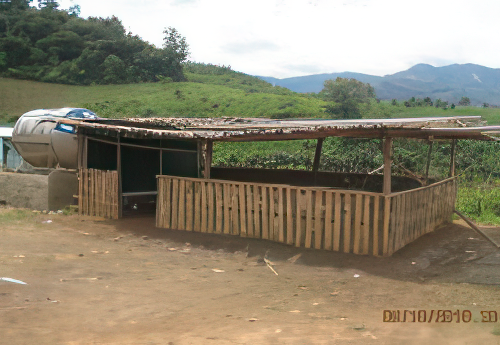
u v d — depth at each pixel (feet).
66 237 28.32
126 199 39.19
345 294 17.42
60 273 19.40
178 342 11.34
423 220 27.61
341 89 168.76
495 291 17.37
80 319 13.42
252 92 234.17
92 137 38.22
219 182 28.71
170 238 28.73
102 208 36.27
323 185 40.73
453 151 32.99
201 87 216.95
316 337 11.64
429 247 24.97
